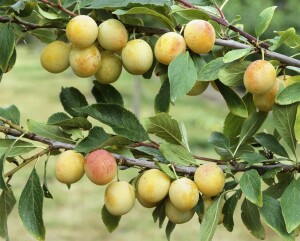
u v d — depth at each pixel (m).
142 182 0.86
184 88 0.85
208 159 0.91
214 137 0.95
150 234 2.78
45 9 0.92
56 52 0.91
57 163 0.86
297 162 0.90
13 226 2.89
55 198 3.30
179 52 0.87
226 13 3.75
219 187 0.86
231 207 0.89
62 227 2.88
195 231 2.79
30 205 0.85
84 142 0.85
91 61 0.89
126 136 0.88
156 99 0.93
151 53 0.90
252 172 0.84
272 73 0.86
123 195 0.86
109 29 0.88
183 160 0.88
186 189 0.85
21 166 0.87
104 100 0.95
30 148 0.87
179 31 0.91
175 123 0.89
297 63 0.89
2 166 0.83
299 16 3.84
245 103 0.95
